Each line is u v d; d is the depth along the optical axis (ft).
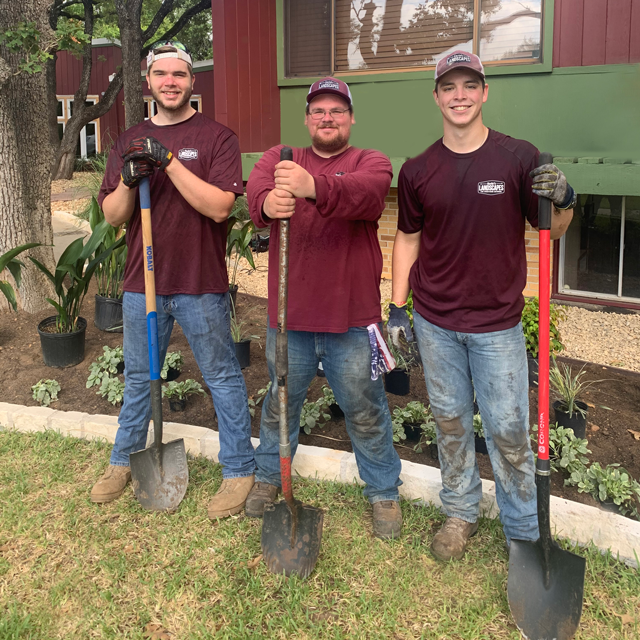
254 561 8.93
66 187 49.29
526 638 7.45
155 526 9.75
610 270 21.30
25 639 7.63
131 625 7.86
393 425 11.79
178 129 9.86
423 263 8.52
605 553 8.91
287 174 7.42
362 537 9.40
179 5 78.64
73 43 19.08
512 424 8.20
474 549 9.14
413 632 7.71
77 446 12.28
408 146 21.95
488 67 19.99
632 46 18.19
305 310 8.68
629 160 17.79
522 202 7.88
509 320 8.09
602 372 15.14
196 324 10.03
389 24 21.83
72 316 15.99
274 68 23.95
